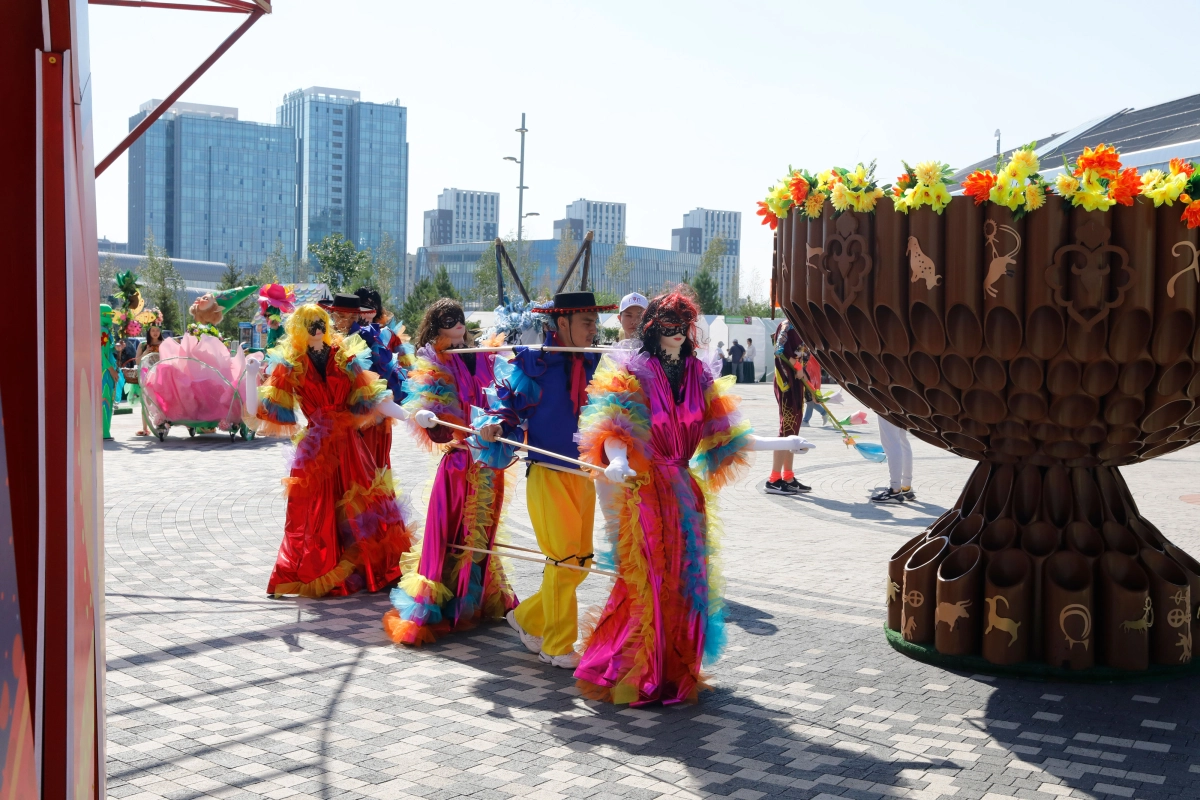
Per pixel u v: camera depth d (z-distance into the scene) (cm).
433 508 581
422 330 618
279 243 9269
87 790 186
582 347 526
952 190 484
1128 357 438
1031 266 438
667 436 478
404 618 573
